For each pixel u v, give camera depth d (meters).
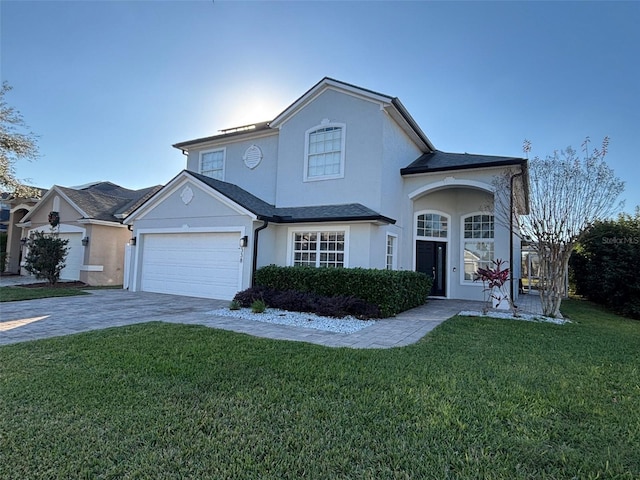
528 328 8.30
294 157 14.14
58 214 19.12
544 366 5.27
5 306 10.33
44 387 4.14
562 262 10.50
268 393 4.03
